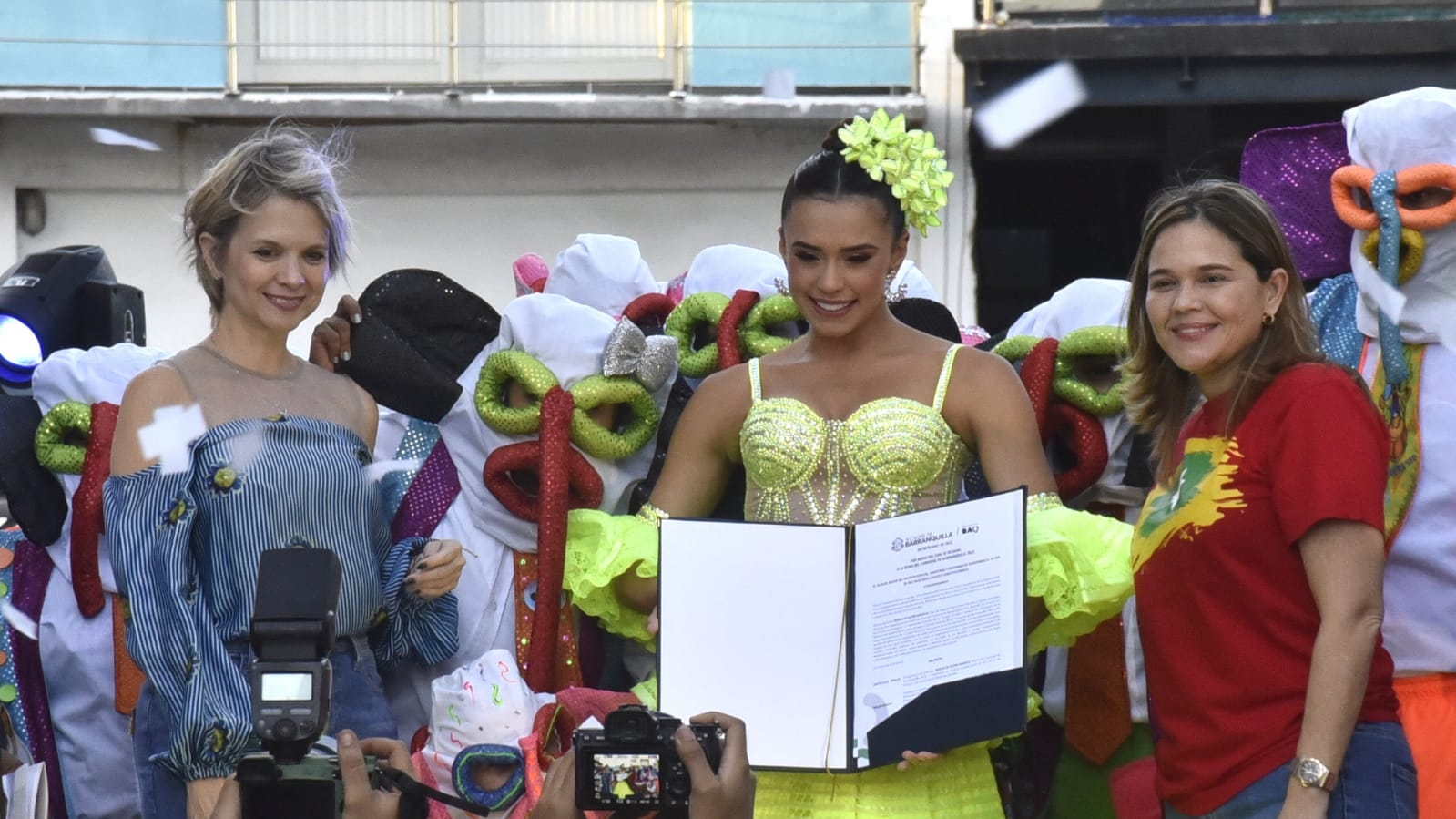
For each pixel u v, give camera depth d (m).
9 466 5.44
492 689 4.99
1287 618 4.02
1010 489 4.31
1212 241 4.17
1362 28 12.58
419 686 5.34
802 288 4.79
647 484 5.48
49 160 13.84
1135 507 5.61
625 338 5.35
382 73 13.66
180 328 14.02
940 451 4.74
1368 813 3.92
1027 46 12.87
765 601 4.46
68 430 5.50
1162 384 4.43
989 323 13.79
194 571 4.49
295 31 13.57
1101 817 5.36
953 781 4.65
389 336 5.42
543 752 4.86
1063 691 5.46
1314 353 4.18
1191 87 12.83
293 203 4.69
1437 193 4.82
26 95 13.23
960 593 4.34
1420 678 4.74
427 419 5.45
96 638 5.43
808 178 4.77
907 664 4.38
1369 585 3.94
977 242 13.70
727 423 5.02
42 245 13.89
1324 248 5.33
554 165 14.18
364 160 14.11
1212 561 4.07
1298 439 4.00
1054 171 13.62
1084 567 4.56
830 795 4.61
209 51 13.40
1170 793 4.16
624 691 5.64
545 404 5.27
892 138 4.75
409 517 5.43
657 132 14.16
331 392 4.88
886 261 4.78
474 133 14.12
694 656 4.46
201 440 4.52
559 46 13.73
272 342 4.78
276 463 4.54
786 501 4.80
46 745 5.46
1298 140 5.38
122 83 13.30
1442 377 4.81
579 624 5.49
